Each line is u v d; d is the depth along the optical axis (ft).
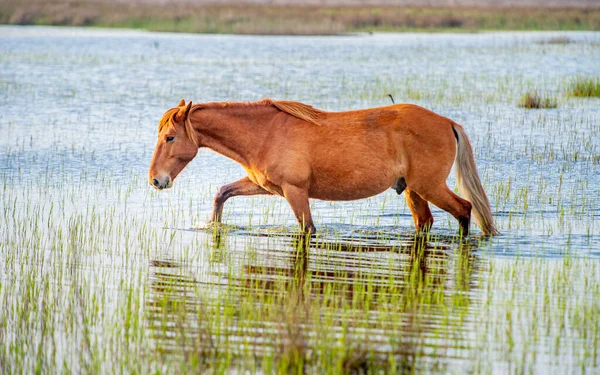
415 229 138.00
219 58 441.68
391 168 126.62
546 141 213.46
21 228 134.41
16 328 90.17
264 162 128.36
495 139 216.33
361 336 87.61
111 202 155.43
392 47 515.91
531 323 92.53
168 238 131.34
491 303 99.35
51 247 124.47
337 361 79.25
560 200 154.10
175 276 111.04
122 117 254.47
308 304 96.84
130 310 92.68
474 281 108.37
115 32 638.12
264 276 111.24
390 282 107.24
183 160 129.59
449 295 102.32
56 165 187.01
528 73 371.97
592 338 88.33
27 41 533.96
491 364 81.35
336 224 141.38
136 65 403.34
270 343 85.81
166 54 463.83
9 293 102.47
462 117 252.01
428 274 111.96
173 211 147.84
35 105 274.98
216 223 136.98
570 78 350.02
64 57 436.76
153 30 650.84
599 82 312.50
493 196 156.87
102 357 83.25
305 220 128.26
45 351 84.69
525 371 79.87
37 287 103.81
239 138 128.67
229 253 123.03
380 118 126.93
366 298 101.09
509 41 562.66
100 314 95.30
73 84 329.52
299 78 352.08
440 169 126.52
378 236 133.39
